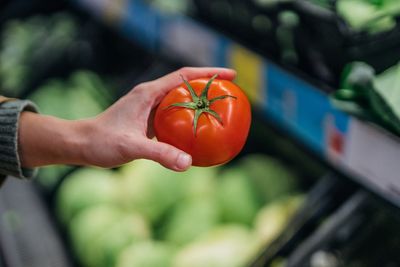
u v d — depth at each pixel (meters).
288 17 1.40
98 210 1.99
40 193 2.13
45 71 2.77
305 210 1.47
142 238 1.89
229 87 0.96
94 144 0.96
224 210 1.84
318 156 1.31
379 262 1.37
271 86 1.44
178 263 1.76
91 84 2.66
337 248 1.38
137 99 0.96
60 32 2.86
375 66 1.23
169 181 1.92
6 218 1.98
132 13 2.13
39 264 1.83
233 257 1.69
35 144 1.03
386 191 1.13
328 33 1.28
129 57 2.65
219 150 0.92
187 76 1.00
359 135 1.16
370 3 1.25
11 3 3.06
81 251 1.92
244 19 1.55
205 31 1.70
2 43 3.00
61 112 2.55
